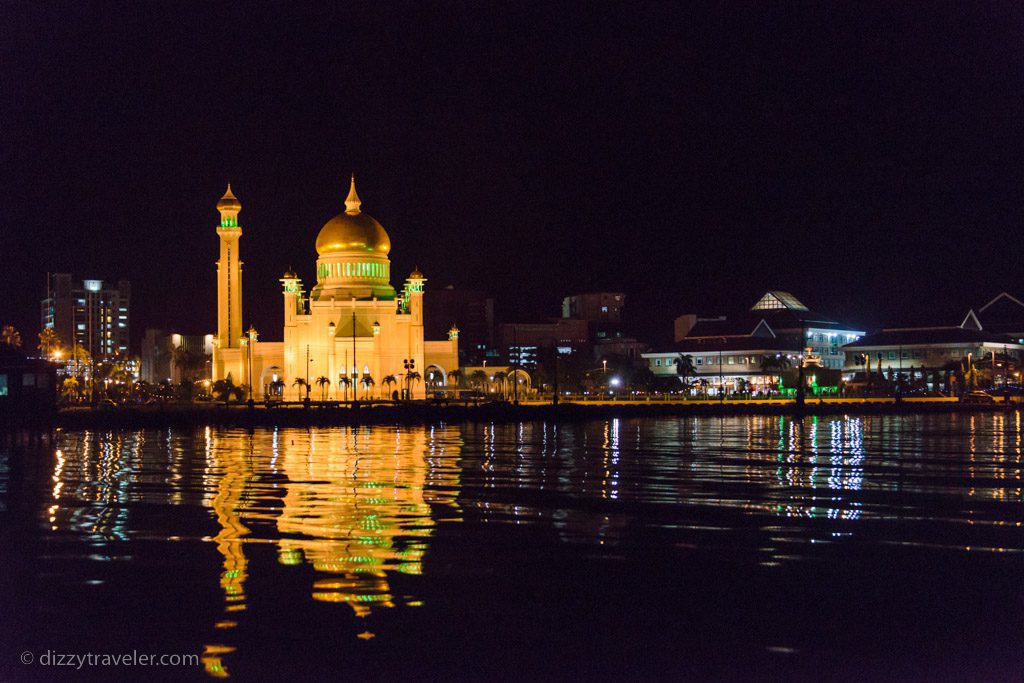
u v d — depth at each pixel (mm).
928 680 24609
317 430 131375
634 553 36875
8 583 32125
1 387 118750
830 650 26531
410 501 50500
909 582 32812
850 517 45531
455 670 24984
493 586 31969
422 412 157500
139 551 36781
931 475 64875
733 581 32781
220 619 28609
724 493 54375
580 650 26359
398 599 30484
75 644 26734
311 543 38344
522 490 55500
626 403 196375
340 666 25172
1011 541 39469
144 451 88375
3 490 55344
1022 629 28188
